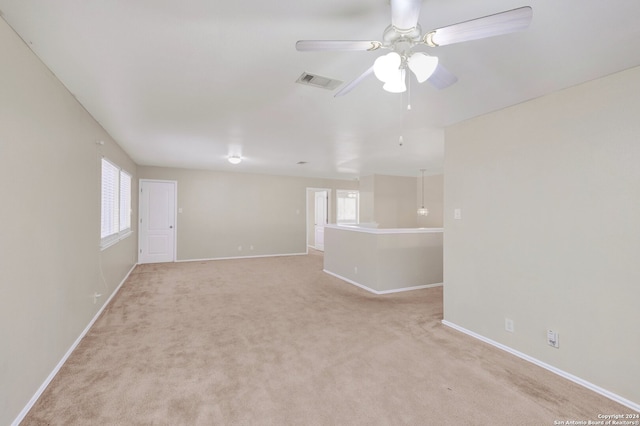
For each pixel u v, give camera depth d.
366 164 6.16
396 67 1.42
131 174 5.77
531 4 1.37
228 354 2.60
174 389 2.08
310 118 3.13
